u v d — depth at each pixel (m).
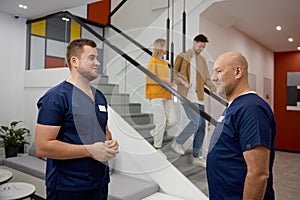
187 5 4.36
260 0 4.06
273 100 7.62
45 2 3.84
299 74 7.24
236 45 5.45
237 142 1.35
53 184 1.34
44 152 1.27
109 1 5.75
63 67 4.15
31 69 4.60
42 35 4.45
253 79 6.24
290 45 6.83
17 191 2.36
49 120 1.29
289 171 5.06
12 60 4.44
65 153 1.25
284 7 4.34
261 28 5.46
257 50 6.55
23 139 4.19
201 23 4.27
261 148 1.25
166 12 4.60
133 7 5.11
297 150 7.18
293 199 3.56
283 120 7.46
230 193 1.37
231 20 4.88
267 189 1.39
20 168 3.37
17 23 4.52
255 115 1.28
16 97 4.50
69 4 3.95
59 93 1.34
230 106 1.41
